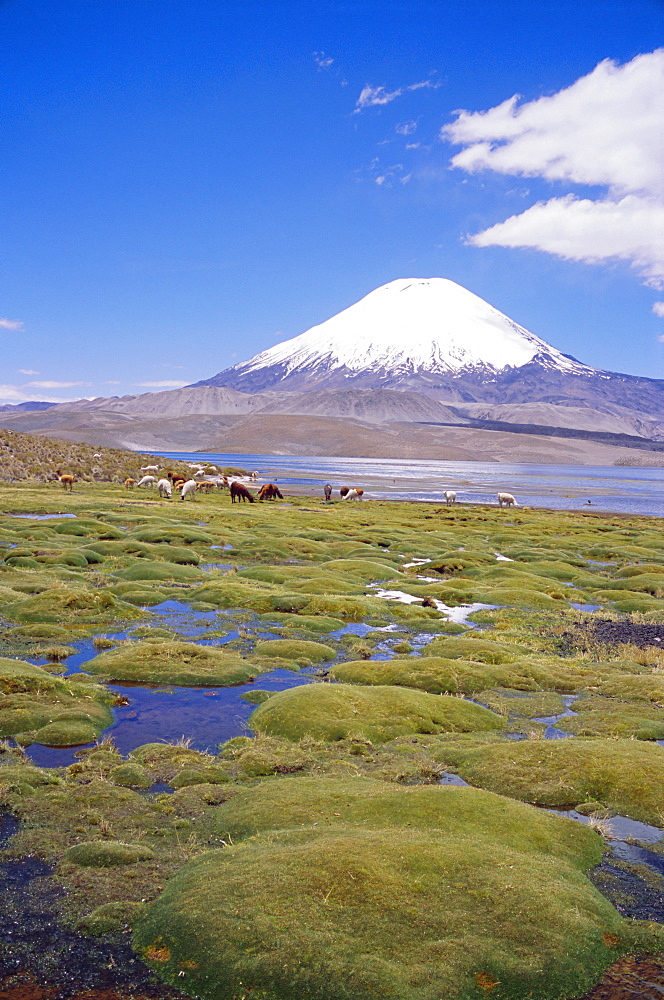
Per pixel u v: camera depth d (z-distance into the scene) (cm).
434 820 964
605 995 675
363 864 814
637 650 2155
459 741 1362
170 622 2248
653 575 3603
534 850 922
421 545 4500
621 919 796
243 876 796
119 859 880
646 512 9906
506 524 6500
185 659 1769
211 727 1384
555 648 2200
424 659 1833
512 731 1452
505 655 1995
